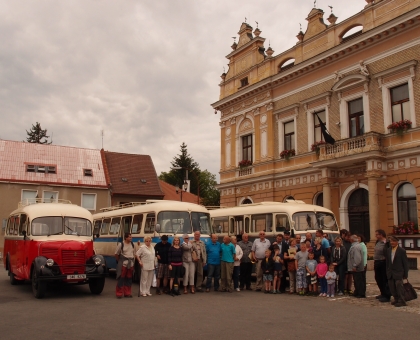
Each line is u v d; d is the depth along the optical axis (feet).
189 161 245.04
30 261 44.01
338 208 82.89
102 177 142.31
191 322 30.04
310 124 90.58
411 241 68.80
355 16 82.74
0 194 125.18
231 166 111.96
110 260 64.85
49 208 48.14
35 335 26.20
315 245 46.19
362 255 43.06
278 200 97.45
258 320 30.83
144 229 55.83
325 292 44.14
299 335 26.27
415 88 71.51
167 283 46.03
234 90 114.01
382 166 74.43
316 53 90.84
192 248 46.42
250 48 109.81
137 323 29.68
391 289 38.45
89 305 37.58
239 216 65.51
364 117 79.51
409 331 27.48
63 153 146.00
